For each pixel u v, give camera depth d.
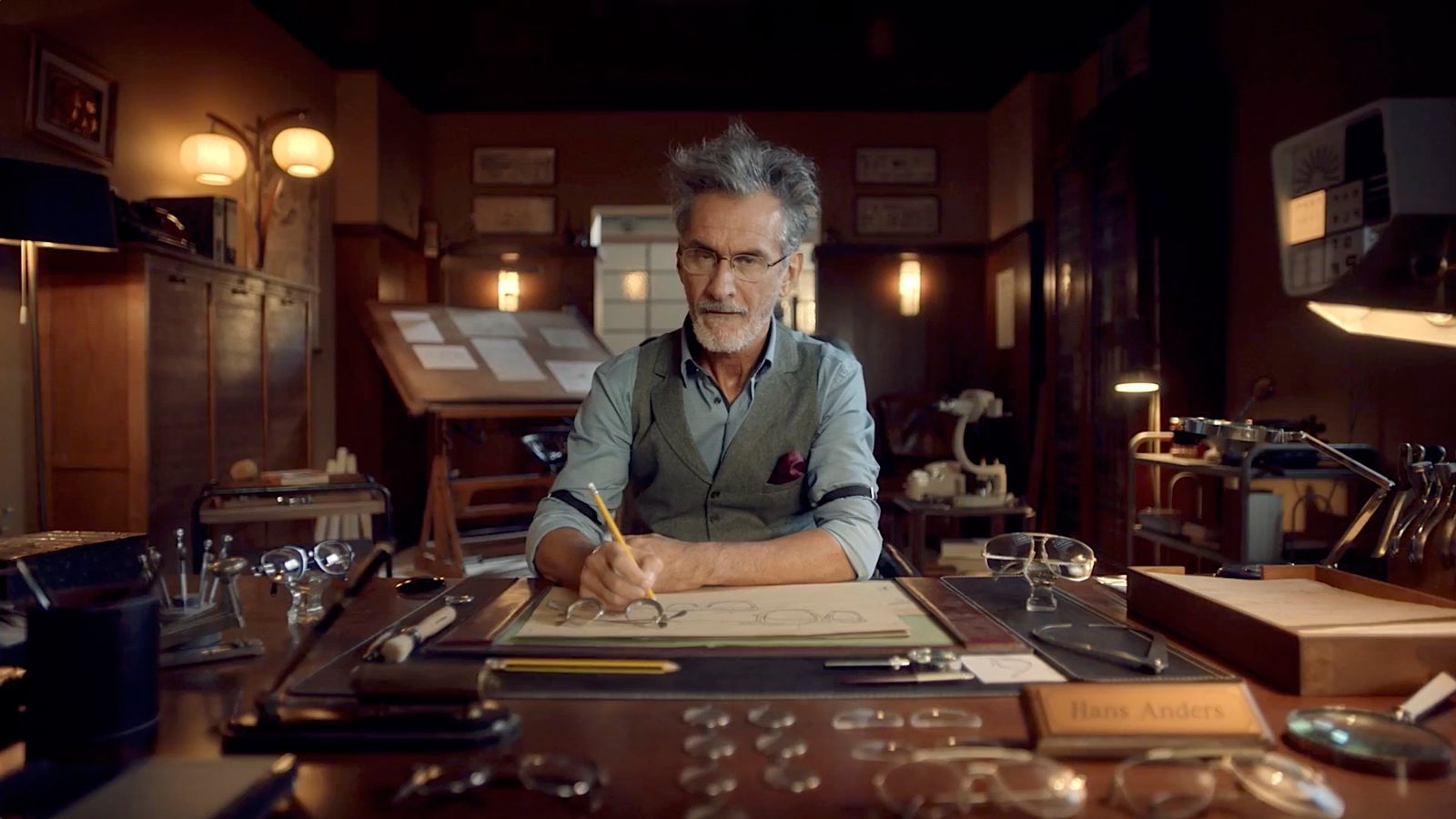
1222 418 4.36
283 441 4.75
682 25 5.71
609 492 1.61
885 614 1.00
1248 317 4.19
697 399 1.64
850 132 7.28
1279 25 3.98
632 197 7.25
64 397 3.57
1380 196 3.27
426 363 5.18
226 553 1.03
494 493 6.01
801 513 1.67
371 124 6.32
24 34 3.48
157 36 4.37
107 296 3.56
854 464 1.55
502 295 7.20
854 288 7.24
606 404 1.64
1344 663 0.77
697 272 1.48
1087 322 5.10
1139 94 4.44
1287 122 3.91
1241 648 0.84
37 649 0.69
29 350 3.54
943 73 6.46
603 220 9.60
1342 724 0.68
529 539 1.38
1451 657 0.77
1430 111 3.08
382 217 6.42
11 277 3.44
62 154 3.73
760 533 1.65
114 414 3.57
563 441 5.50
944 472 4.88
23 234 2.82
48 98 3.60
